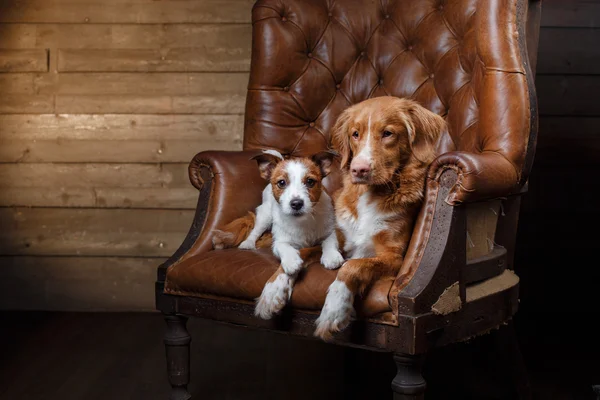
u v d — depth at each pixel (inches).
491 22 92.5
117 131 151.5
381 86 111.8
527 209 152.9
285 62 112.0
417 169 85.3
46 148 151.6
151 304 154.7
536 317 151.0
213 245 95.4
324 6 115.3
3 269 153.9
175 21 149.7
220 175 99.5
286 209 85.1
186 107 151.1
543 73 150.3
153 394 106.9
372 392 110.5
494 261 90.0
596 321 148.3
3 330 139.4
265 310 79.6
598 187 152.1
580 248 153.3
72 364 120.1
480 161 78.4
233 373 118.0
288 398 106.9
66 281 154.5
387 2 113.6
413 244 79.4
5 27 149.9
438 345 76.7
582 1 148.1
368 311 75.7
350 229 88.0
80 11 149.6
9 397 105.6
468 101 98.3
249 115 113.5
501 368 107.4
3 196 152.5
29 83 150.6
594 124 151.0
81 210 153.2
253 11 114.7
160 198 152.6
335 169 109.8
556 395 108.1
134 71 150.9
